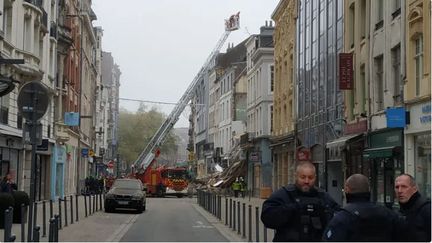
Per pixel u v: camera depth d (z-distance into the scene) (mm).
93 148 68125
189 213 29844
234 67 72250
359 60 25172
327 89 30516
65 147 42531
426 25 18219
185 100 66000
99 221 23141
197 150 102062
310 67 34719
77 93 50625
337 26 28734
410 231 6277
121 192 29734
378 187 22797
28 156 31359
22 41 28359
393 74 21219
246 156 58094
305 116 35844
